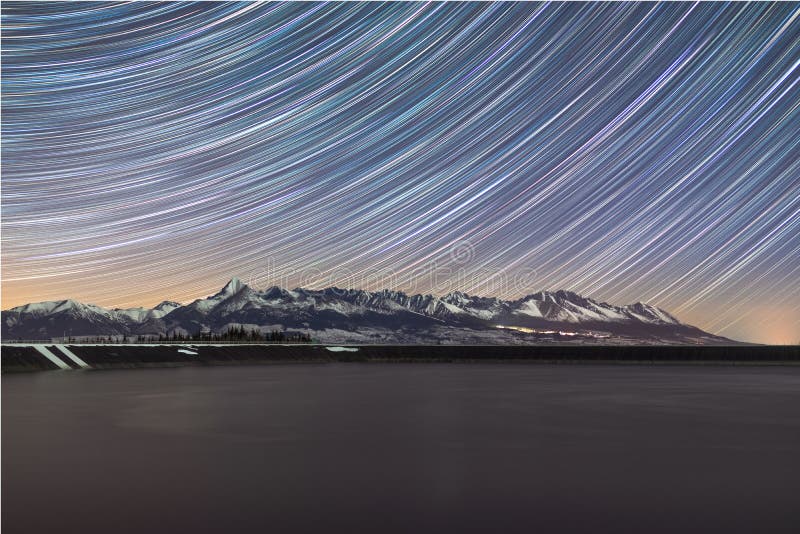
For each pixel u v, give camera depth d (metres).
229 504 22.75
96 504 22.77
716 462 30.34
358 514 21.50
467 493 24.33
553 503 22.88
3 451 33.38
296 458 31.39
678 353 178.38
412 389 77.75
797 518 21.11
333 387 80.88
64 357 123.88
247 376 106.31
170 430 41.09
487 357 192.62
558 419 47.22
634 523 20.56
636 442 36.41
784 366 162.75
